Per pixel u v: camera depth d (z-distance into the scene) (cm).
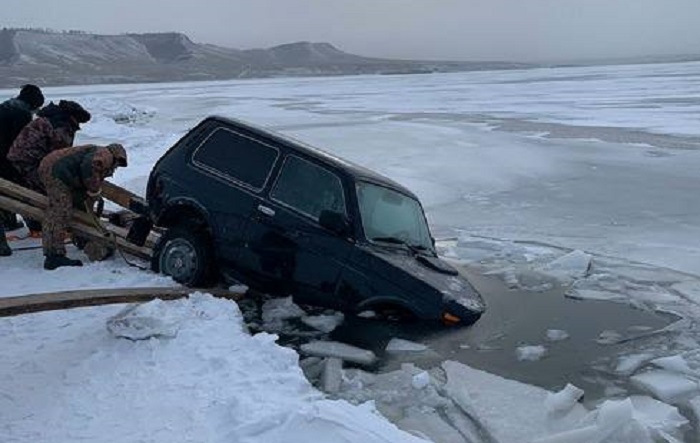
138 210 834
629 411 458
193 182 721
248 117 3903
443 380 551
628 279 871
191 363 511
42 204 778
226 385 478
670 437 467
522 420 491
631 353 623
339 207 663
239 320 610
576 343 643
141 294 617
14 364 496
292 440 399
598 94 5794
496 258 975
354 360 575
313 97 6450
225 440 408
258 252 677
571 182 1698
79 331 559
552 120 3522
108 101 4025
